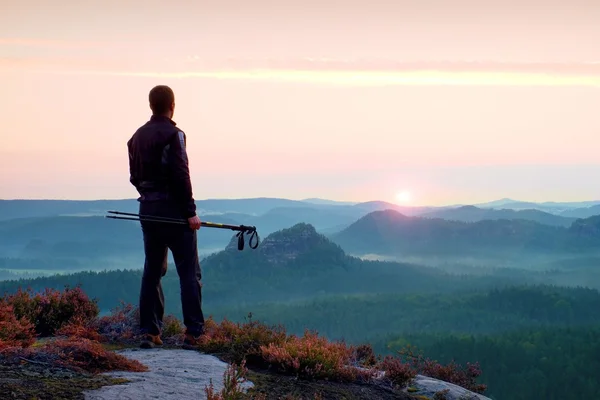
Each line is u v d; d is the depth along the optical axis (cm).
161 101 524
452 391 529
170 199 523
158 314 556
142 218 521
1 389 371
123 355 494
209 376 444
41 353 439
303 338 564
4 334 507
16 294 613
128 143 536
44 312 608
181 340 568
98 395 383
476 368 647
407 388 530
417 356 652
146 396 390
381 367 561
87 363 437
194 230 533
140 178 525
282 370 491
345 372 503
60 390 382
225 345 526
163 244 536
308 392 451
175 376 438
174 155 516
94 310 623
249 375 468
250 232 547
